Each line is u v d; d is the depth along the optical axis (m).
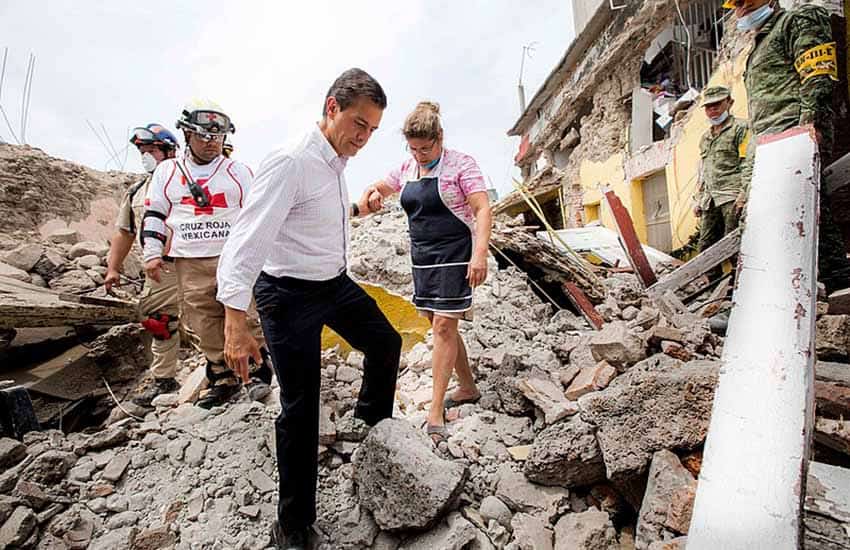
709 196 4.69
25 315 3.60
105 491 2.03
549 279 4.47
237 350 1.65
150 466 2.18
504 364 2.74
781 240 1.43
